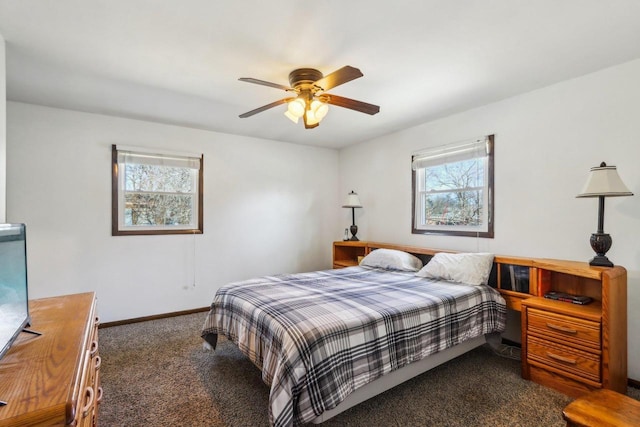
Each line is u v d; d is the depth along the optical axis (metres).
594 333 1.99
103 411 1.92
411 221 3.92
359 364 1.77
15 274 1.25
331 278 3.00
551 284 2.59
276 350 1.74
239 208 4.27
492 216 3.09
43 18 1.71
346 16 1.72
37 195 3.09
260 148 4.44
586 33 1.89
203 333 2.66
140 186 3.66
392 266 3.43
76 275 3.27
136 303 3.58
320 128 3.96
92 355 1.45
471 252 3.27
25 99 2.95
